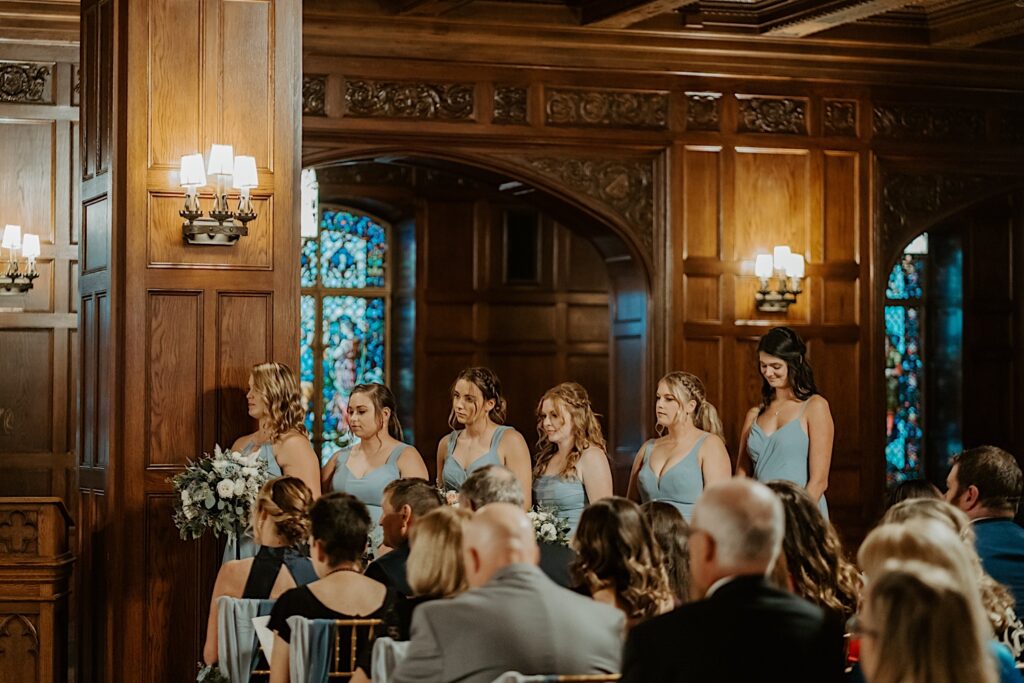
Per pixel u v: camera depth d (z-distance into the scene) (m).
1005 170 11.71
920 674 2.46
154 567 6.70
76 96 10.09
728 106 11.14
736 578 2.99
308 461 6.34
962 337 13.18
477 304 13.70
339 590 4.23
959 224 13.17
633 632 3.02
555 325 13.92
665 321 11.02
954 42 11.12
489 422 6.77
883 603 2.52
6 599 6.55
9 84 9.98
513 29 10.56
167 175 6.78
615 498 3.85
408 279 13.70
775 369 6.79
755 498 3.00
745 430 6.97
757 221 11.19
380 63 10.41
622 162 11.00
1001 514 4.84
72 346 10.12
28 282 9.74
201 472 6.19
